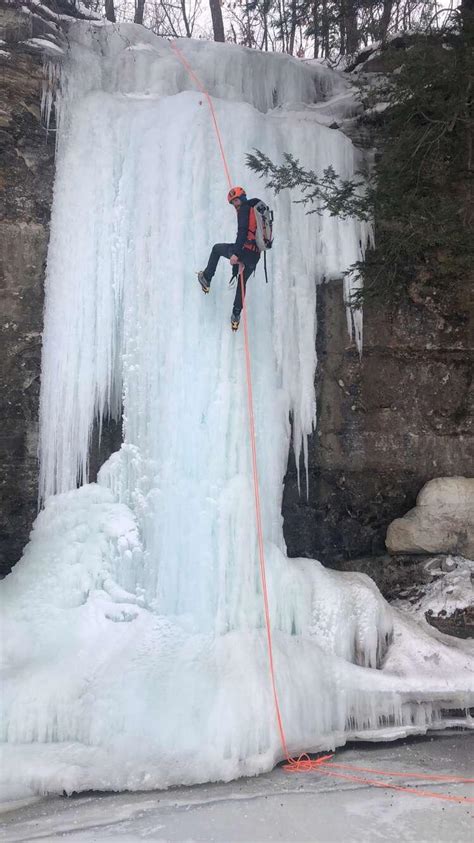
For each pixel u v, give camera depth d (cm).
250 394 795
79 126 877
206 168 838
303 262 890
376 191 839
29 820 514
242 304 777
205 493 769
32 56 872
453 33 911
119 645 707
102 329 838
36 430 848
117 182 862
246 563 750
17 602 750
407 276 930
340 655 745
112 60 933
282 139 898
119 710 625
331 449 916
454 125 854
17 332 845
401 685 693
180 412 791
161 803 538
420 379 941
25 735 620
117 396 854
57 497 822
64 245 855
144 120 869
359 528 930
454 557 886
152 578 764
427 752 642
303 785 571
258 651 686
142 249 828
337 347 916
